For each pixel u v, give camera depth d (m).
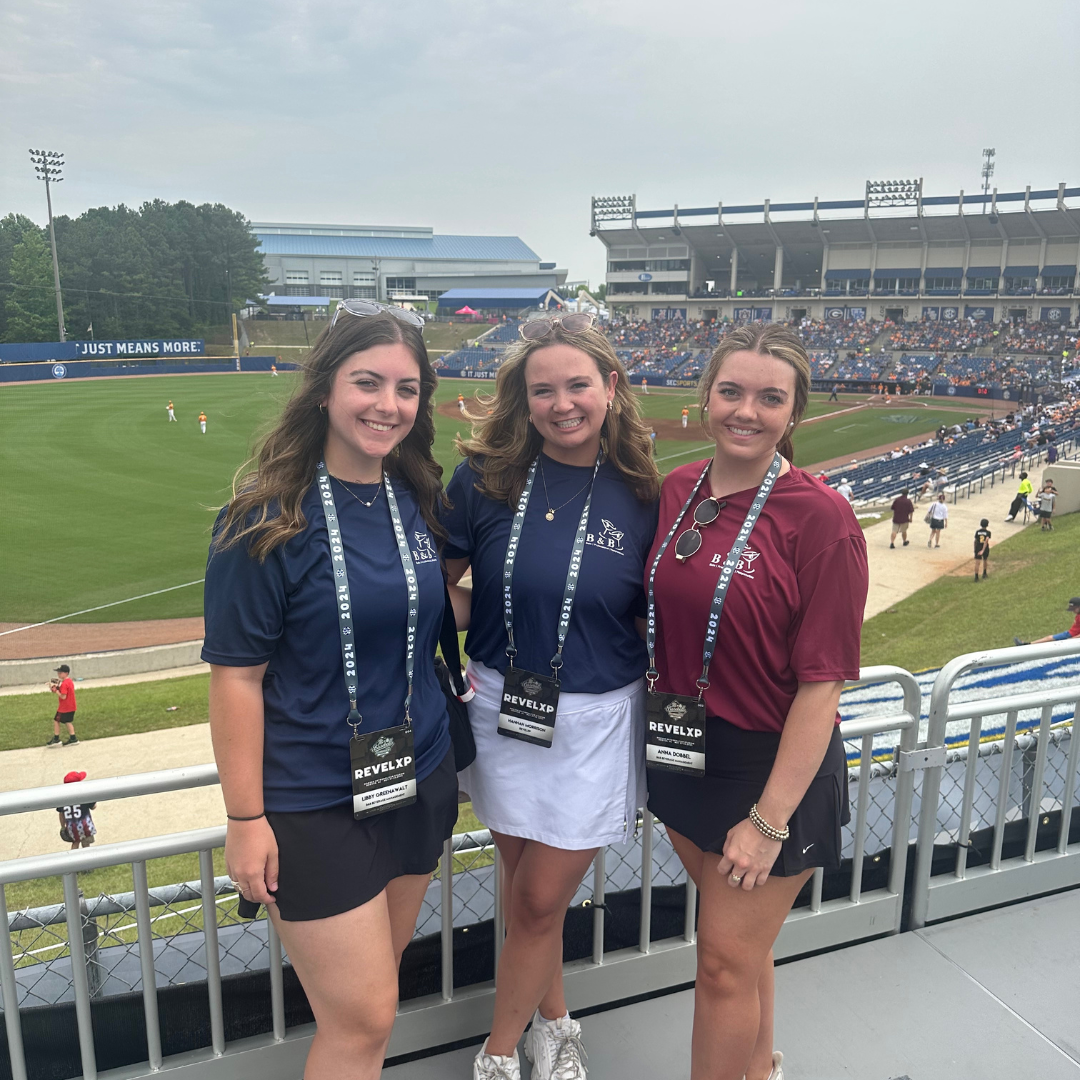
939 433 38.62
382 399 1.92
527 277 122.56
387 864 2.11
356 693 2.00
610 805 2.38
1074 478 23.14
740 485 2.21
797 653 2.08
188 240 93.00
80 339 84.38
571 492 2.37
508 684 2.36
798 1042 2.72
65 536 22.30
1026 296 74.56
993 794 3.70
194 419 42.44
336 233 134.38
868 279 81.50
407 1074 2.67
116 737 11.70
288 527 1.86
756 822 2.10
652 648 2.31
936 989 2.95
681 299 89.31
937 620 15.76
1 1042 2.43
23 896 7.49
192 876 7.65
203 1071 2.52
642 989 2.97
